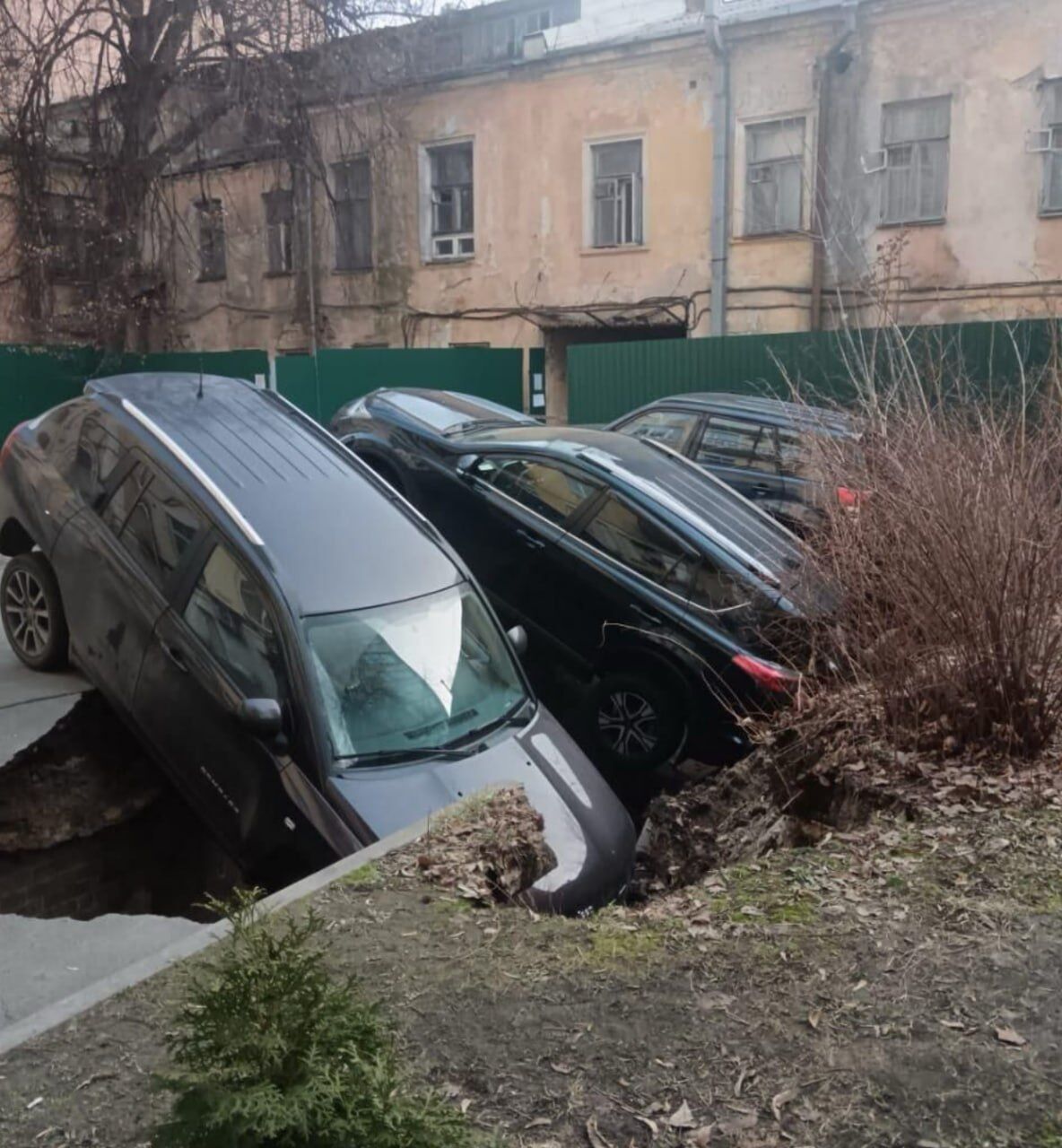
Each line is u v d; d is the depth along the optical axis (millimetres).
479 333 21453
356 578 5457
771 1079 2701
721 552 6684
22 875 5887
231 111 19469
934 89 16812
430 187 21719
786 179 18219
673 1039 2863
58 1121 2578
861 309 17719
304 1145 2129
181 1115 2127
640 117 19203
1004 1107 2580
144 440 6172
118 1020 2961
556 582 7113
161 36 18047
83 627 6152
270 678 5020
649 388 15523
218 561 5457
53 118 18203
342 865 3896
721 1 18281
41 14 18047
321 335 23203
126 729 6430
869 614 5371
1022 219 16484
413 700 5105
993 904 3559
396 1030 2617
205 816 5332
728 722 6430
